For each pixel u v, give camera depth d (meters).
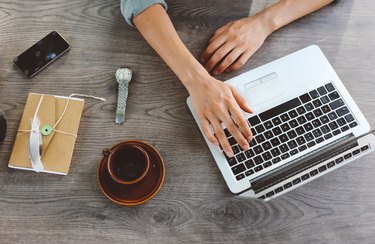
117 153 0.78
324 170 0.85
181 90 0.90
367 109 0.91
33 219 0.82
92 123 0.87
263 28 0.94
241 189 0.83
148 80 0.90
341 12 0.97
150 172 0.82
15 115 0.88
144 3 0.88
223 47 0.91
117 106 0.88
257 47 0.93
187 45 0.94
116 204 0.83
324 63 0.91
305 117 0.87
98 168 0.81
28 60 0.90
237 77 0.90
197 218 0.83
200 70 0.87
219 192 0.85
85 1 0.95
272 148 0.85
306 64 0.91
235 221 0.83
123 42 0.92
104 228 0.82
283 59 0.91
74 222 0.82
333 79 0.90
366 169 0.87
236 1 0.97
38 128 0.84
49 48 0.90
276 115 0.87
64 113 0.86
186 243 0.82
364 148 0.86
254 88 0.89
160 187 0.81
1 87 0.89
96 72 0.90
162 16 0.89
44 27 0.93
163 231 0.82
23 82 0.89
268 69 0.90
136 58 0.92
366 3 0.97
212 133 0.86
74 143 0.85
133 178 0.81
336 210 0.85
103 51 0.92
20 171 0.84
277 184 0.84
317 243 0.83
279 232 0.83
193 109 0.88
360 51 0.94
